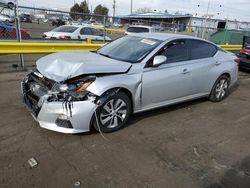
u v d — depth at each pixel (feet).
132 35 16.81
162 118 15.29
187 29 63.98
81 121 11.33
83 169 9.70
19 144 11.07
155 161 10.60
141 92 13.41
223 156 11.44
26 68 25.76
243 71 34.81
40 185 8.67
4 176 8.96
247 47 32.68
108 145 11.56
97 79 11.62
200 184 9.35
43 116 11.19
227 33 53.06
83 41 38.93
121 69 12.58
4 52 23.06
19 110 14.65
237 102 19.94
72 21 51.03
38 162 9.91
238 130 14.48
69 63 11.93
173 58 15.17
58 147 11.07
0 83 20.01
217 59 18.22
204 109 17.61
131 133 12.93
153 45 14.65
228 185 9.39
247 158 11.41
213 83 18.31
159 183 9.23
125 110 13.08
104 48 16.51
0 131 12.07
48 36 41.14
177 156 11.14
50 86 11.31
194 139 12.89
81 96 11.20
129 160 10.52
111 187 8.84
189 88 16.29
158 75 14.02
